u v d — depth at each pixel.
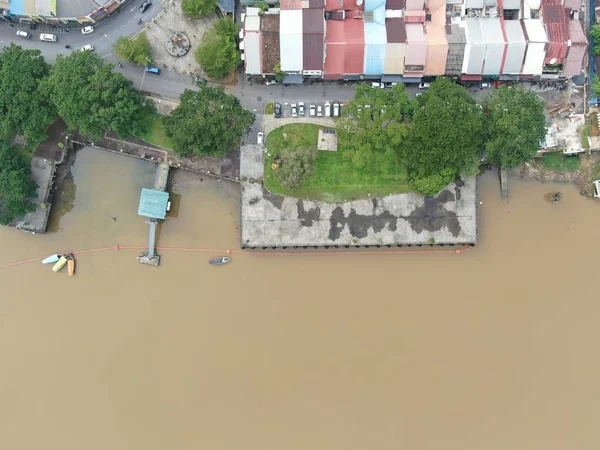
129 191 99.12
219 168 96.44
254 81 96.88
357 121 89.69
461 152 87.81
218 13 96.62
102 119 88.38
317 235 95.25
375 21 93.44
